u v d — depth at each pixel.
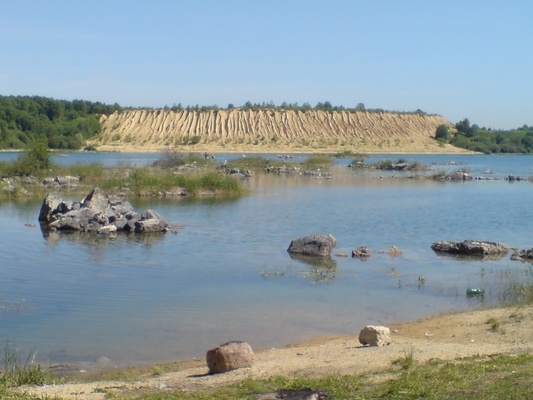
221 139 137.75
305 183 58.78
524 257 23.44
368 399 9.16
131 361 12.48
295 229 30.17
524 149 157.88
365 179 64.88
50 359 12.52
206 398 9.52
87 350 13.09
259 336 14.16
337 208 38.88
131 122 145.12
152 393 9.95
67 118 140.62
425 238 28.19
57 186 46.81
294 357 12.22
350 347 12.94
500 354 11.42
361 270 21.22
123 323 14.94
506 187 57.00
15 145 111.31
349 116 154.12
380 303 17.09
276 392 9.75
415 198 45.88
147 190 43.66
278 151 128.38
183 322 15.09
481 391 9.05
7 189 42.62
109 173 53.03
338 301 17.25
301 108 158.12
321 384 9.97
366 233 29.42
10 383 10.56
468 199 45.28
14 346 13.24
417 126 158.88
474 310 16.25
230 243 26.12
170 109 151.62
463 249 24.45
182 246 25.27
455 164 98.25
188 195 44.72
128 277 19.64
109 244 25.53
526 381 9.30
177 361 12.50
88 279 19.28
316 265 21.94
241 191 47.09
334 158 106.38
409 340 13.50
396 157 119.44
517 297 17.55
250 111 151.00
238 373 11.12
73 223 28.84
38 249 24.23
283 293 18.02
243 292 18.03
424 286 19.05
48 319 15.13
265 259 22.89
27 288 18.08
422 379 9.80
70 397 9.72
